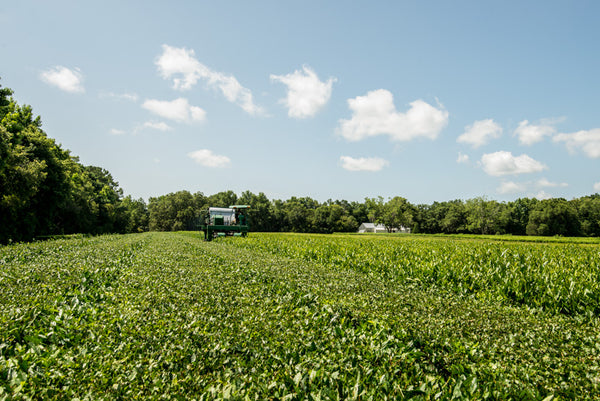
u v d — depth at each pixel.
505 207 107.62
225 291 9.03
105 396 3.82
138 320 6.32
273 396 3.96
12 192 35.69
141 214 146.38
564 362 5.23
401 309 7.74
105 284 9.93
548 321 8.16
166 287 9.20
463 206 118.62
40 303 6.98
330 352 5.28
